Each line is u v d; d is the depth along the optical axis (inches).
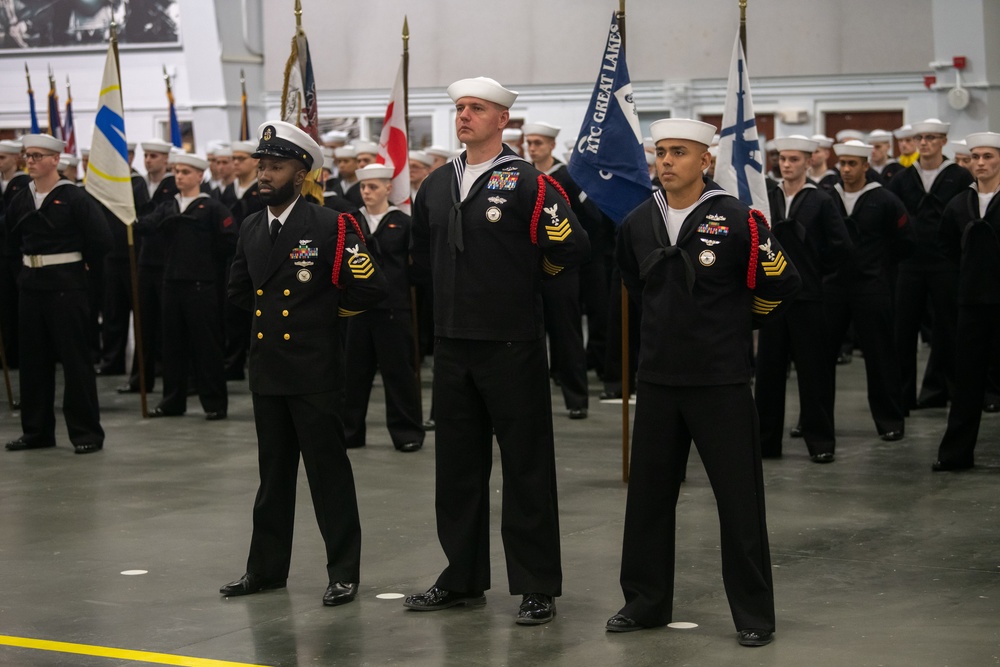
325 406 208.7
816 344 319.0
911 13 650.8
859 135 550.3
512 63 717.3
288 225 210.2
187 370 409.1
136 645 186.1
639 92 697.0
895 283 419.5
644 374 190.7
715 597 207.8
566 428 372.2
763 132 682.2
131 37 766.5
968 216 306.2
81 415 346.0
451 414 203.3
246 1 753.0
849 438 352.5
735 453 185.9
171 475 315.0
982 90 637.3
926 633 187.2
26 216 339.9
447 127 733.3
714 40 683.4
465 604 206.2
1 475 316.5
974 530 249.8
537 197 196.9
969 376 301.6
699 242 186.9
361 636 189.6
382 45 741.3
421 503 279.4
